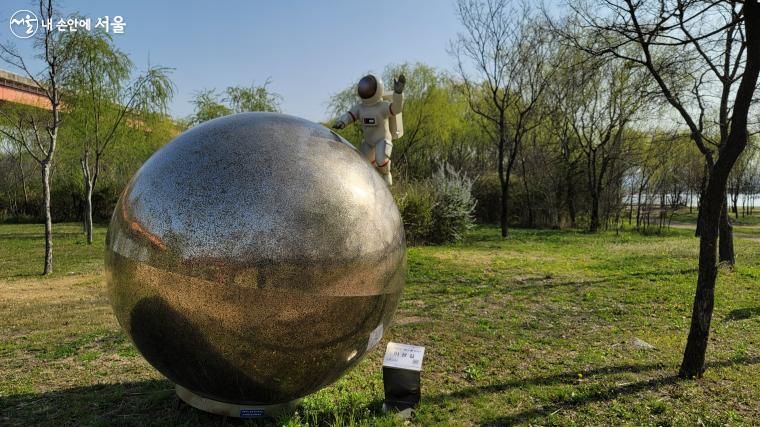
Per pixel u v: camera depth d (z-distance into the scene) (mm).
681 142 22812
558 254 14547
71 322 6711
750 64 4180
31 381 4516
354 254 3029
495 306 7934
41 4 10383
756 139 16438
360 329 3184
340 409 3850
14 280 10156
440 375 4863
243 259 2795
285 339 2965
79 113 16516
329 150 3273
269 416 3592
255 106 26297
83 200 27953
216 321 2875
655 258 13047
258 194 2881
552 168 27266
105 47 15297
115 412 3838
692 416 3902
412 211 16922
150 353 3232
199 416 3684
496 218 29312
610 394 4332
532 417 3898
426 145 31438
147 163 3250
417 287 9500
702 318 4648
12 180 29688
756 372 4855
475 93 29578
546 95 23828
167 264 2859
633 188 28562
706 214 4609
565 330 6520
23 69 10703
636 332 6426
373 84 4914
